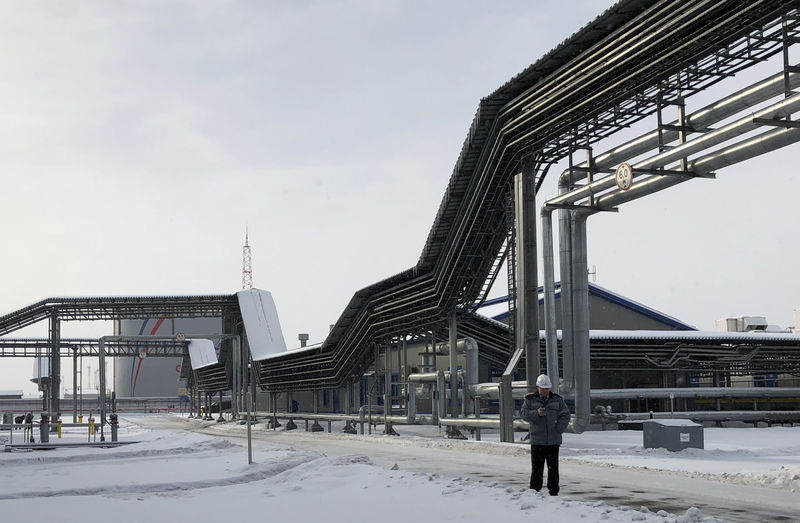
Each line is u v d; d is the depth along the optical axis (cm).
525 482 1872
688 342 5206
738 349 5309
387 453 3103
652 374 5447
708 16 2220
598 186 2950
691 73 2489
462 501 1378
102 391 6412
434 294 4009
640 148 2892
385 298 4525
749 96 2347
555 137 3086
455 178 3575
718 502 1484
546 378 1486
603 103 2758
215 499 1633
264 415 6844
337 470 1973
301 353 5794
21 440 4869
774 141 2259
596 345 5041
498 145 3291
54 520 1353
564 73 2800
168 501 1608
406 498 1464
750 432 4462
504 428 3325
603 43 2595
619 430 4819
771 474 1814
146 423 8831
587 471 2145
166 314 7625
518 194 3338
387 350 4669
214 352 9919
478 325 4766
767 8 2119
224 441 3831
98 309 7306
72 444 4075
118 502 1593
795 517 1289
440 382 4088
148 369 17875
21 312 7138
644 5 2459
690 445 2712
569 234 3319
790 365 5675
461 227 3641
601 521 1123
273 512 1396
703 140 2386
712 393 5072
